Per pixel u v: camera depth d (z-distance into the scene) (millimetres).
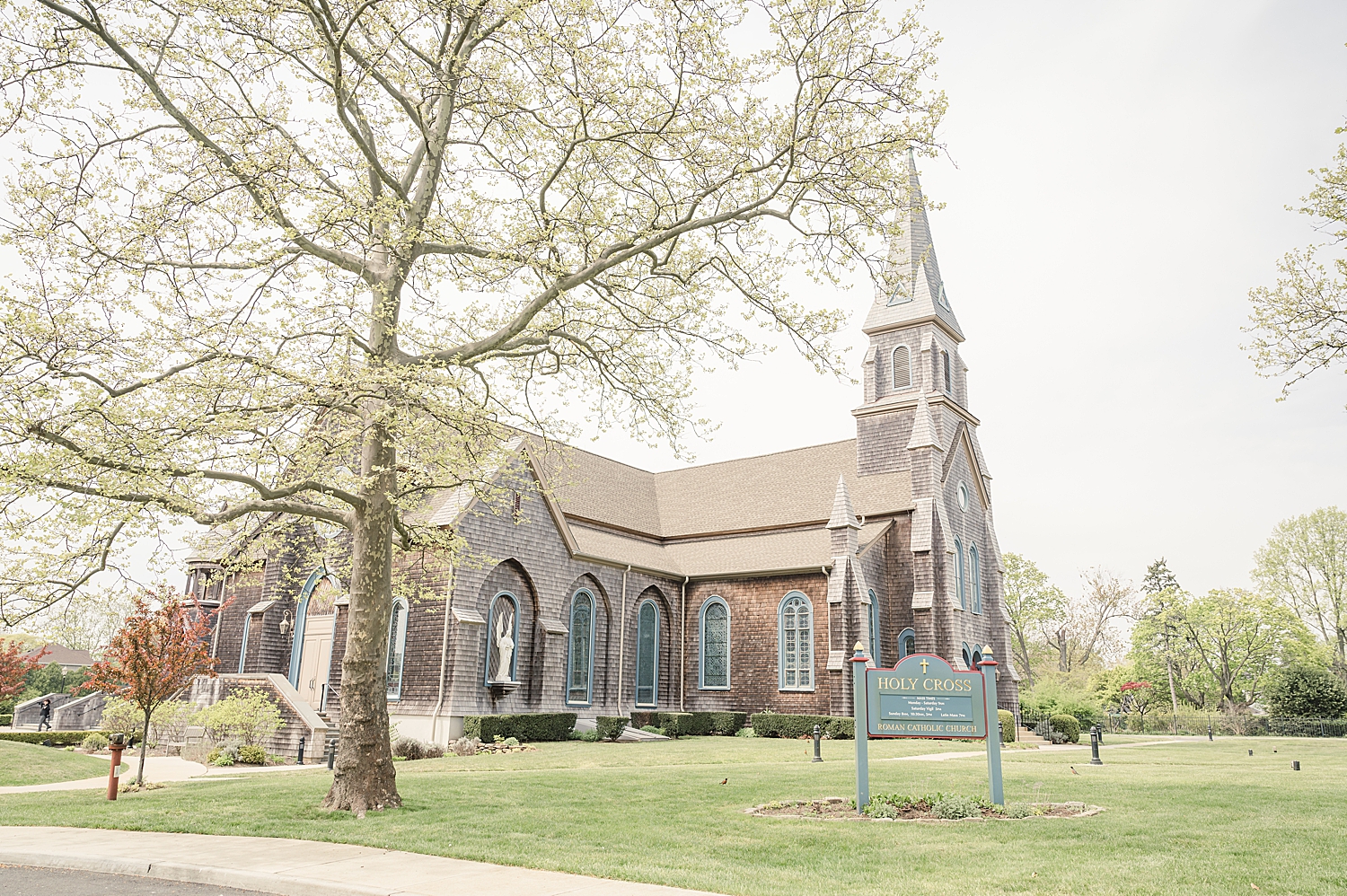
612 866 8750
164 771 21547
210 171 12961
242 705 24422
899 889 7754
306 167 13625
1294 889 7738
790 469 44781
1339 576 67188
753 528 41156
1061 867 8688
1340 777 17875
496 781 16484
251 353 12758
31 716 41062
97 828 11898
